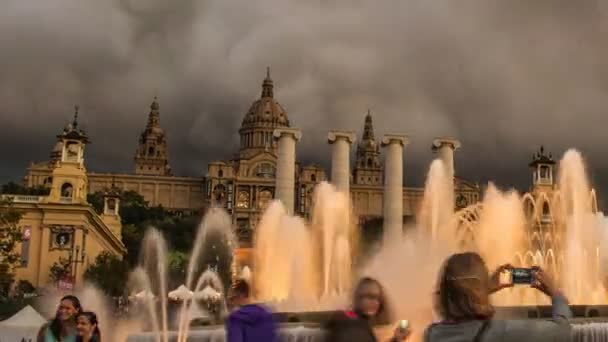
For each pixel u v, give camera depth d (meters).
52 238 102.88
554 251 70.38
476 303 5.59
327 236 65.62
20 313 31.91
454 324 5.62
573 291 55.41
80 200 105.44
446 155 76.69
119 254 153.25
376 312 7.18
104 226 121.88
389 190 76.56
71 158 108.62
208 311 52.94
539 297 42.19
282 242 63.81
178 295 56.78
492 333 5.48
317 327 23.14
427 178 71.62
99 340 11.27
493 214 65.31
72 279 93.56
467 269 5.74
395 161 77.06
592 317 24.55
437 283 6.02
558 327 5.76
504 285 6.96
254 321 8.66
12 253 85.94
